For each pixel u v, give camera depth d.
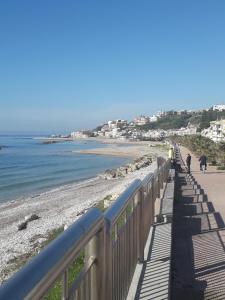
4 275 10.99
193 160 47.94
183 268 7.01
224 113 183.88
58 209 25.02
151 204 8.52
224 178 25.41
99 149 141.12
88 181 46.66
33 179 49.81
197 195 16.45
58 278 2.29
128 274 5.12
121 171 52.84
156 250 6.82
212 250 8.17
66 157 99.81
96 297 3.31
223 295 5.92
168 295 4.93
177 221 11.02
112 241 3.91
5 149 143.25
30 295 1.82
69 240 2.43
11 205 29.06
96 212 3.19
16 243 15.00
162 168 14.86
